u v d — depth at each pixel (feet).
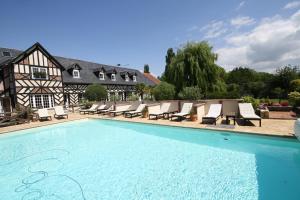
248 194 11.50
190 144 22.27
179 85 53.42
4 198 12.46
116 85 88.63
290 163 15.74
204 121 29.66
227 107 32.53
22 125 35.42
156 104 39.42
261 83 65.62
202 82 51.67
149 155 19.13
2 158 19.98
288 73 54.39
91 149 22.03
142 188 12.84
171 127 28.09
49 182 14.39
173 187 12.78
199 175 14.30
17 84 51.78
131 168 16.19
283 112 33.65
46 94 58.65
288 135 19.10
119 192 12.48
